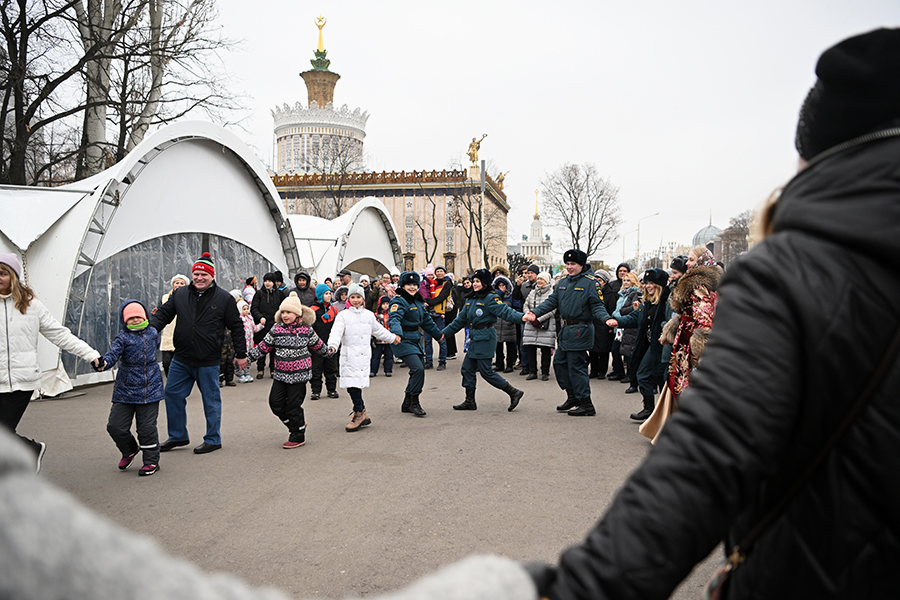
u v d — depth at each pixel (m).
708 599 1.27
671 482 0.97
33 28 16.30
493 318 9.05
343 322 7.82
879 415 0.97
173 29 18.58
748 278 1.08
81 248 11.51
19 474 0.60
